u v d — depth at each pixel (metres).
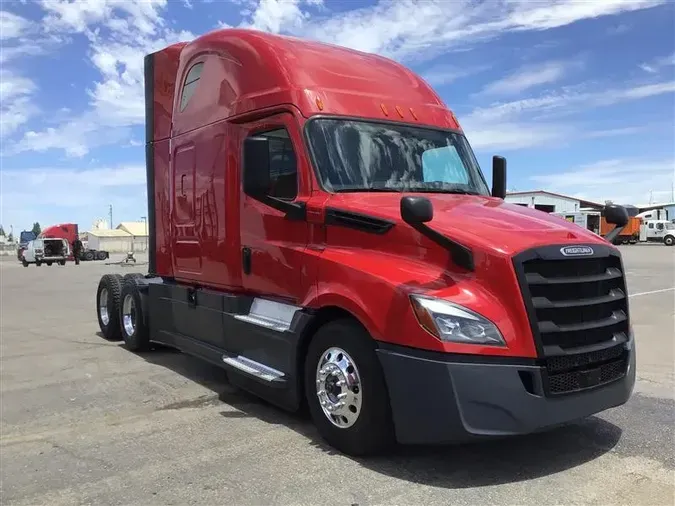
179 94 7.14
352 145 5.21
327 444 4.66
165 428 5.15
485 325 3.83
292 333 4.92
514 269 3.89
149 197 8.23
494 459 4.34
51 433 5.07
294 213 5.01
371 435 4.21
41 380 6.87
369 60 6.11
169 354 8.38
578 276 4.17
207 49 6.57
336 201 4.81
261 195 4.98
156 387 6.53
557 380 3.97
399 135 5.53
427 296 3.91
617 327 4.43
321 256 4.73
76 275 28.19
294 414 5.50
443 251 4.15
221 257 6.12
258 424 5.21
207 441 4.80
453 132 6.03
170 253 7.43
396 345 4.01
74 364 7.72
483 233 4.14
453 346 3.77
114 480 4.10
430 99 6.14
